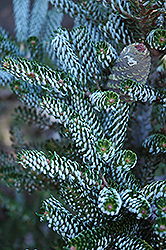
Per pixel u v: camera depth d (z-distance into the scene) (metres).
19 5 0.74
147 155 0.59
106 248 0.52
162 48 0.55
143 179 0.60
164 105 0.57
